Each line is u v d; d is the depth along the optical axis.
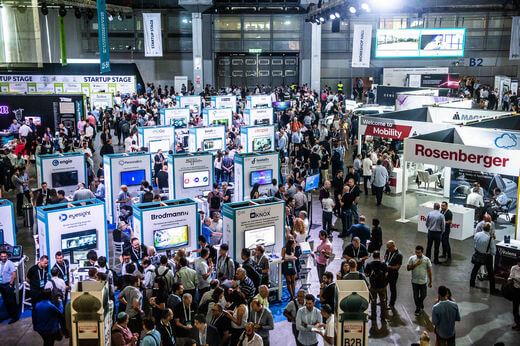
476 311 10.84
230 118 26.59
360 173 19.73
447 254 13.53
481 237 11.58
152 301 9.18
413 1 36.41
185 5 37.38
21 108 26.41
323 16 29.42
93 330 8.04
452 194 16.20
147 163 16.48
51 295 9.65
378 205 18.14
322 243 11.29
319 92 39.81
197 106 30.30
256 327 8.54
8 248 11.32
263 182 16.84
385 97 30.56
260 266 10.61
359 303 8.01
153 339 7.68
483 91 35.38
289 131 25.38
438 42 39.09
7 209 12.06
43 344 9.59
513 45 35.16
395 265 10.76
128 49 40.06
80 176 16.84
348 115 27.64
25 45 30.97
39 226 11.84
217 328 8.49
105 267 10.16
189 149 22.83
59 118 26.50
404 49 39.22
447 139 17.66
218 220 12.68
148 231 11.91
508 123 20.11
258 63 41.22
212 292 9.07
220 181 19.92
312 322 8.43
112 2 35.28
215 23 39.69
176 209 12.14
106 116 28.50
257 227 11.84
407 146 15.85
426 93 27.62
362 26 30.44
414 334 9.96
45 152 21.84
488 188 15.48
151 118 26.23
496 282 12.19
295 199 14.79
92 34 39.06
